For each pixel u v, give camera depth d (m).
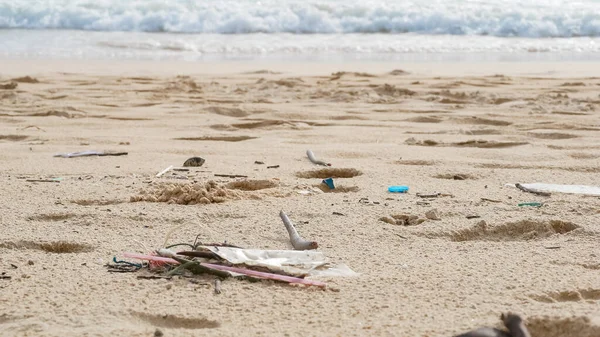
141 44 21.12
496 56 20.20
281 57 19.56
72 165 7.11
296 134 9.17
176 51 20.31
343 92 13.14
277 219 5.13
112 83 14.56
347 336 3.19
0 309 3.50
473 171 6.87
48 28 23.28
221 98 12.66
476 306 3.52
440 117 10.68
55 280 3.89
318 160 7.31
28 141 8.63
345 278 3.93
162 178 6.51
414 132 9.45
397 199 5.76
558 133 9.20
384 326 3.29
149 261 4.09
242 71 16.67
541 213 5.30
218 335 3.20
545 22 23.94
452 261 4.23
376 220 5.13
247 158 7.54
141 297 3.64
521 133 9.30
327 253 4.40
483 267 4.11
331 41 22.14
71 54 19.39
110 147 8.16
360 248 4.52
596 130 9.62
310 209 5.39
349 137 8.98
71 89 13.62
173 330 3.26
